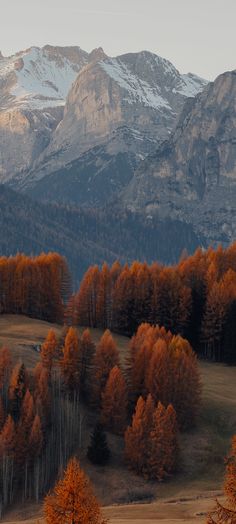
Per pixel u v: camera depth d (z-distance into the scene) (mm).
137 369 149500
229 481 53438
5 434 129125
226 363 199000
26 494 127750
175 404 143750
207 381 174125
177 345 157875
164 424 130500
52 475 132375
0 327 195750
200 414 149250
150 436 130375
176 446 131625
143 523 86312
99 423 134250
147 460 129500
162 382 144875
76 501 62594
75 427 139750
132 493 124375
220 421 147750
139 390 148500
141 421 131625
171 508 99875
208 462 134250
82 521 62188
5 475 126875
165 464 129250
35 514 121875
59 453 134625
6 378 143500
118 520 90000
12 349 164750
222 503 97875
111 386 141125
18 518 121625
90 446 132875
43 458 131500
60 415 139500
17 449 129000
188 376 145125
